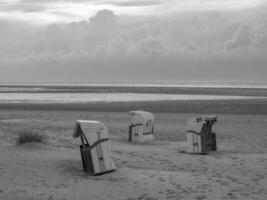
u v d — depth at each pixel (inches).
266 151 614.5
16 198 309.3
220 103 1883.6
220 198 325.7
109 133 834.2
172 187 362.6
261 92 3636.8
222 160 519.2
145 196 330.0
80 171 428.1
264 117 1218.6
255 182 389.4
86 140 421.1
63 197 320.2
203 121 577.0
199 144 573.0
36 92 3897.6
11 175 379.9
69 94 3344.0
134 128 711.7
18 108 1646.2
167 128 927.7
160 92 3784.5
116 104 1851.6
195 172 439.5
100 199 319.6
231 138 778.2
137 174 419.2
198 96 2815.0
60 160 466.9
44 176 390.6
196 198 324.5
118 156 530.6
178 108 1596.9
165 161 506.3
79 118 1175.6
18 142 551.2
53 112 1418.6
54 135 746.2
